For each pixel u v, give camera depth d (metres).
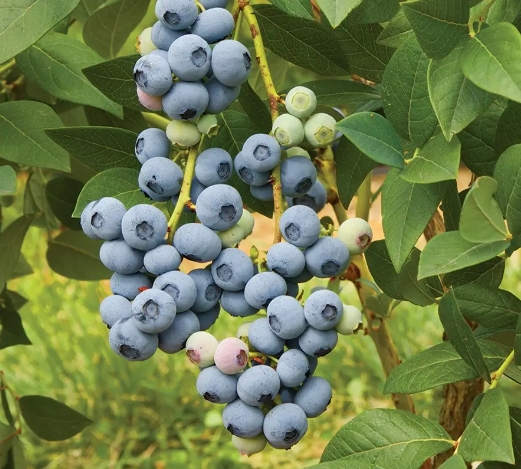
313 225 0.33
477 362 0.32
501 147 0.35
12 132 0.44
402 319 1.63
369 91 0.46
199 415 1.54
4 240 0.59
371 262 0.43
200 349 0.33
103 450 1.46
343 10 0.29
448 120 0.30
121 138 0.41
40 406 0.60
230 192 0.33
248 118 0.44
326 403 0.34
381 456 0.32
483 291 0.36
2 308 0.61
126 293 0.34
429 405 1.42
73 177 0.61
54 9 0.38
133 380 1.60
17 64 0.45
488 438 0.29
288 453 1.42
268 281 0.33
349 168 0.43
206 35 0.34
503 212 0.30
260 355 0.33
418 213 0.33
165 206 0.45
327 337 0.33
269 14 0.42
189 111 0.34
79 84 0.45
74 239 0.62
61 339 1.68
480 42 0.29
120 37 0.57
